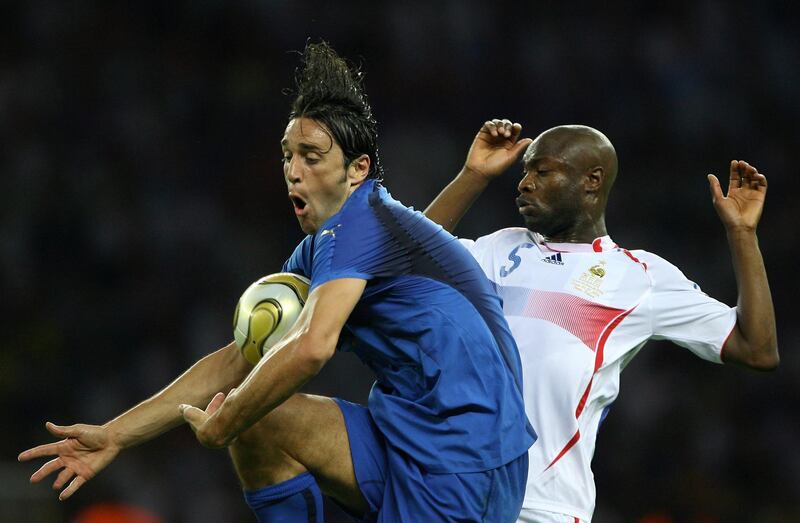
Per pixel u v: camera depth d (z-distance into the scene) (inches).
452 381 556.4
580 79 2239.2
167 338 1823.3
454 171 2102.6
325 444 567.8
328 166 574.2
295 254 618.5
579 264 717.3
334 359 1651.1
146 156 2057.1
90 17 2175.2
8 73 2091.5
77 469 590.9
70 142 2053.4
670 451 1764.3
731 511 1723.7
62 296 1855.3
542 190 721.6
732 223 705.6
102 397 1739.7
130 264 1899.6
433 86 2187.5
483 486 555.5
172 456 1596.9
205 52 2203.5
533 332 699.4
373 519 583.8
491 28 2263.8
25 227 1907.0
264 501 566.3
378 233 565.0
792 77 2274.9
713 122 2207.2
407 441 559.8
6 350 1777.8
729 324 701.3
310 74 585.6
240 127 2128.4
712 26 2288.4
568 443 684.7
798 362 1924.2
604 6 2293.3
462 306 568.1
